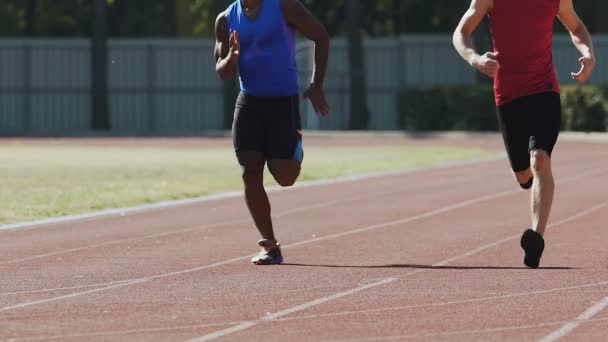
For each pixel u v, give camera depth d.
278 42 24.45
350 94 106.31
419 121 105.75
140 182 49.34
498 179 51.62
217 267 25.00
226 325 18.16
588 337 17.16
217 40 25.17
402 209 38.62
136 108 110.19
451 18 116.62
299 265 25.23
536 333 17.42
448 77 109.75
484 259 26.03
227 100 107.94
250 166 25.00
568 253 26.91
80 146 84.31
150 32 123.31
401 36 109.62
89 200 41.03
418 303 20.08
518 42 23.72
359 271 24.17
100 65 106.94
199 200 41.78
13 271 24.53
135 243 29.59
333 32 119.88
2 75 109.69
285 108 24.70
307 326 18.05
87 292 21.56
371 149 79.00
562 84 107.12
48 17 124.69
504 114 24.31
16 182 49.19
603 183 48.97
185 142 90.06
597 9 116.12
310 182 50.06
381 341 16.91
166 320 18.61
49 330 17.78
